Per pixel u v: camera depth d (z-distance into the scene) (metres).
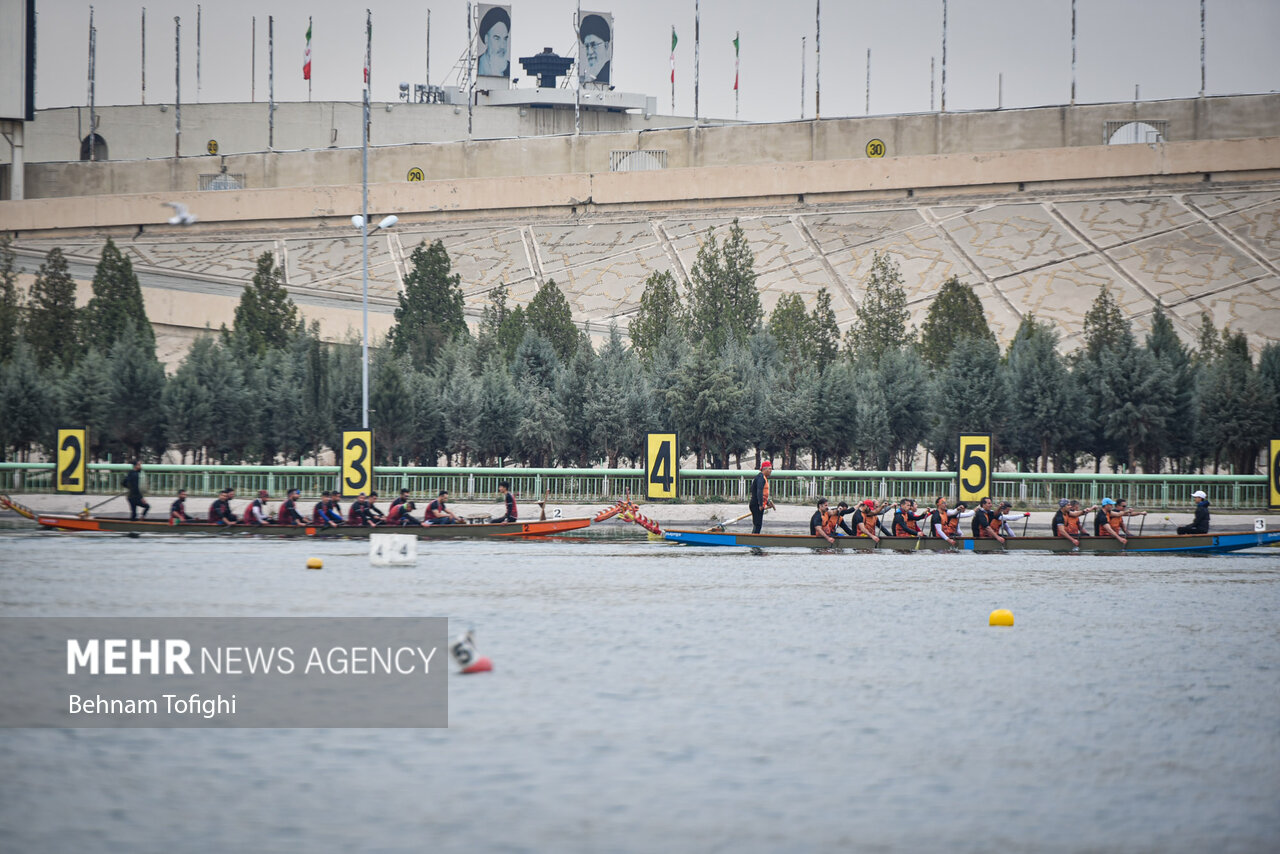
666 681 89.19
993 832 60.12
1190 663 97.75
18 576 141.75
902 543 182.00
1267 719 80.38
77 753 72.25
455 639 104.69
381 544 157.25
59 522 197.88
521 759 70.62
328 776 67.81
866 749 72.88
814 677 91.06
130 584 135.50
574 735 75.25
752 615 118.88
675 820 61.06
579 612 119.00
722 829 59.94
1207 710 82.69
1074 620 118.88
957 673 93.12
